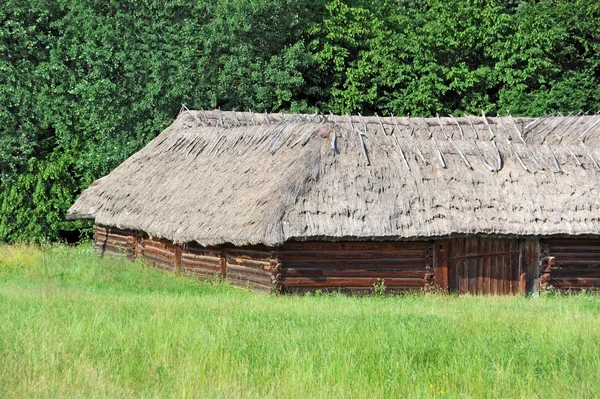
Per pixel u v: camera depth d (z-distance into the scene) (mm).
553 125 56219
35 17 75000
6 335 26578
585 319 31891
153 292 42969
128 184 61625
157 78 72062
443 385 22484
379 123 51094
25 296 36312
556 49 82062
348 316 32469
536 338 27578
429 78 78688
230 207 48156
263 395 21000
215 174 53500
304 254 46281
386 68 79312
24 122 74000
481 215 47812
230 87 76125
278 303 37875
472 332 28766
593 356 25484
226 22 76312
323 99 81312
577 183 50500
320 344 26031
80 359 23688
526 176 50188
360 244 47094
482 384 22516
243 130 56031
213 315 31703
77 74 75125
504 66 79375
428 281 47750
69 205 75062
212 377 22453
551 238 49906
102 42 72562
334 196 46188
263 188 47250
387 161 48719
